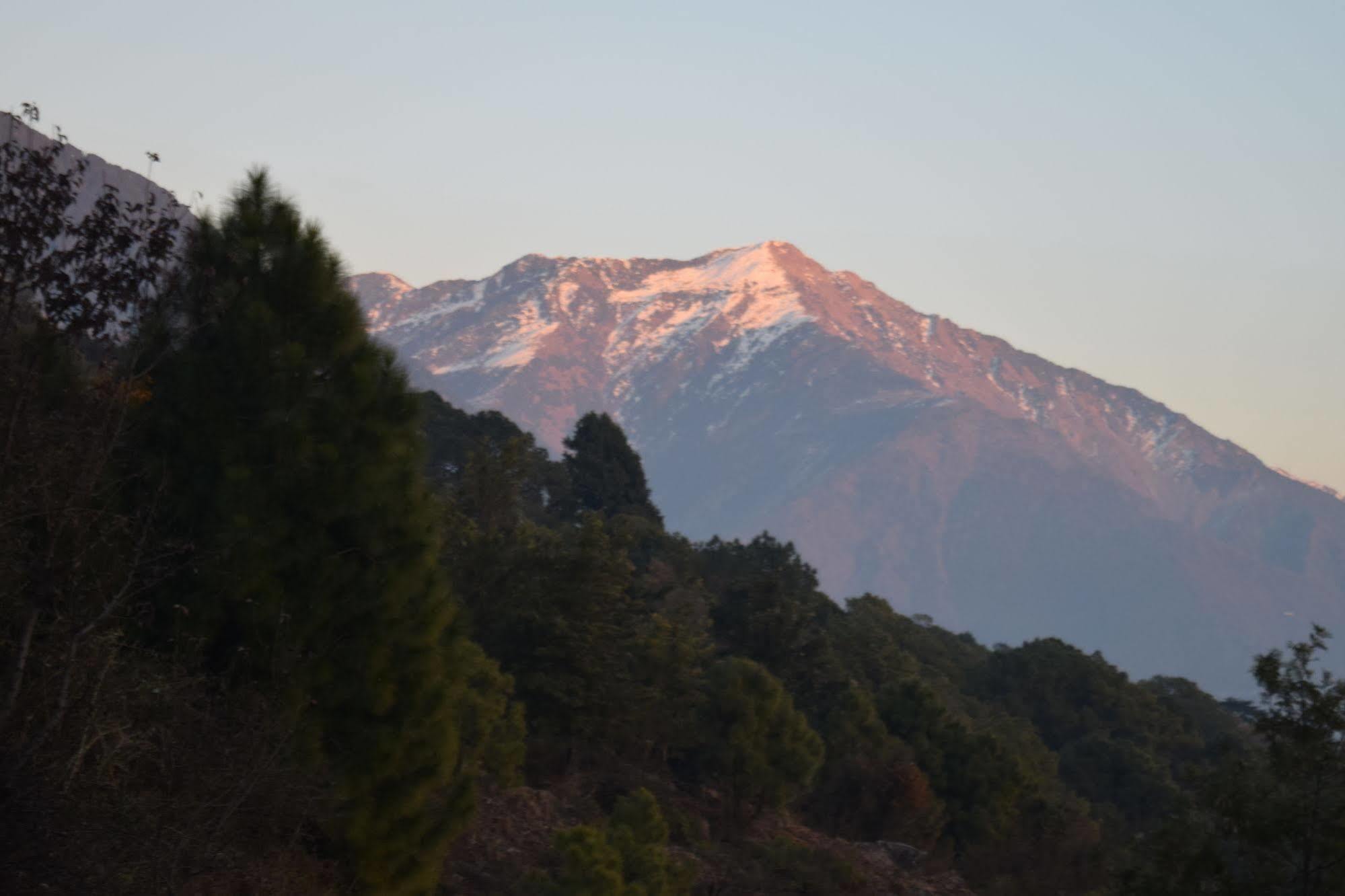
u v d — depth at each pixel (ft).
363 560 119.55
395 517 120.16
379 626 117.60
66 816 85.97
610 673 289.94
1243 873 155.94
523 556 298.35
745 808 297.12
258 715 100.78
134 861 87.25
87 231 101.40
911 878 279.90
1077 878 363.35
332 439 118.93
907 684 433.48
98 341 104.58
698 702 312.29
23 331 98.27
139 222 105.09
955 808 394.11
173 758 94.43
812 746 307.99
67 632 89.61
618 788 281.74
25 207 96.94
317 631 116.16
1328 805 149.89
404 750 116.88
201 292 117.39
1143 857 165.68
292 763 106.11
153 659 103.86
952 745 413.18
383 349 126.31
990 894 307.78
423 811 121.60
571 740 285.23
